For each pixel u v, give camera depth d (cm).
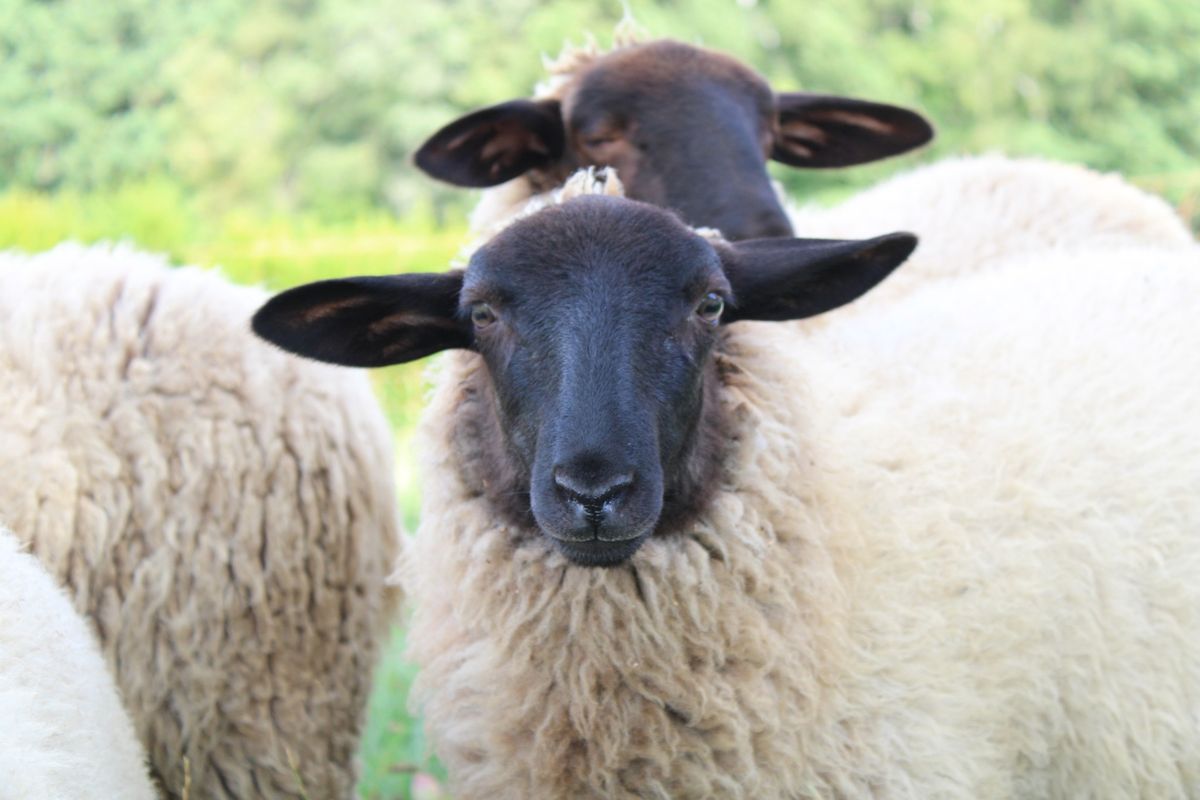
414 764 659
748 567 431
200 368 542
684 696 429
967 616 450
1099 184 711
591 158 657
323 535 554
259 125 4044
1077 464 480
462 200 3862
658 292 414
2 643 417
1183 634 469
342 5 3962
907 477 468
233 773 544
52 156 4044
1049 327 520
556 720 436
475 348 452
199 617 530
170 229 2250
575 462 389
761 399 453
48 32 4044
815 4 3931
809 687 430
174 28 4116
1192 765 471
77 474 521
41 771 388
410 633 474
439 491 455
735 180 627
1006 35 4141
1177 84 4166
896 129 732
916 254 657
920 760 434
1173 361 511
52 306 540
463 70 3853
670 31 3609
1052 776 475
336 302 453
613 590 428
